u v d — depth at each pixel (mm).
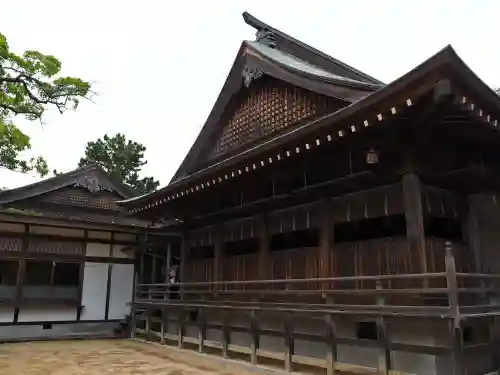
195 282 13234
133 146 41969
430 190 7902
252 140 12227
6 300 14641
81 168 19828
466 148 7734
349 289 8219
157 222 17219
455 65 5238
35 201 18500
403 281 7473
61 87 12039
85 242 16625
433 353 6172
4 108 11789
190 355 11250
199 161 14523
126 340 14984
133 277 17625
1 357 11219
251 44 12195
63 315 15797
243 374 8938
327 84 9469
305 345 9312
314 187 9000
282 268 10320
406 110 6230
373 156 7273
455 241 8219
